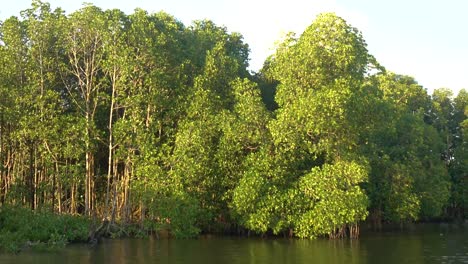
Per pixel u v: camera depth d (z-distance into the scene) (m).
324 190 40.62
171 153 46.56
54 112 42.94
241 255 31.73
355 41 44.97
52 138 42.66
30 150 44.09
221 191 44.56
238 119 44.34
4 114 41.47
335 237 41.97
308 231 40.78
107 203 43.19
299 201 41.31
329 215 39.81
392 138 57.47
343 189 41.41
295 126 41.94
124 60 42.94
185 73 50.28
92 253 32.28
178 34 53.94
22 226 35.94
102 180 49.91
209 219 43.50
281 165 42.78
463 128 70.94
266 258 30.45
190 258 30.36
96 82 47.84
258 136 43.47
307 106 40.66
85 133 42.56
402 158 55.81
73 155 42.69
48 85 45.69
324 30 44.06
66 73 46.16
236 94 45.50
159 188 42.09
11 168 46.12
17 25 43.66
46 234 35.94
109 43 43.78
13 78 43.09
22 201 43.78
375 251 33.88
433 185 57.25
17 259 29.47
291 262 28.91
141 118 45.69
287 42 47.16
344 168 41.03
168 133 46.66
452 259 30.28
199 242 39.06
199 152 43.12
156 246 36.16
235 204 42.19
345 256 31.44
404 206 50.47
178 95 47.47
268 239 41.19
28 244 34.09
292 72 44.16
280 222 41.00
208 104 45.72
